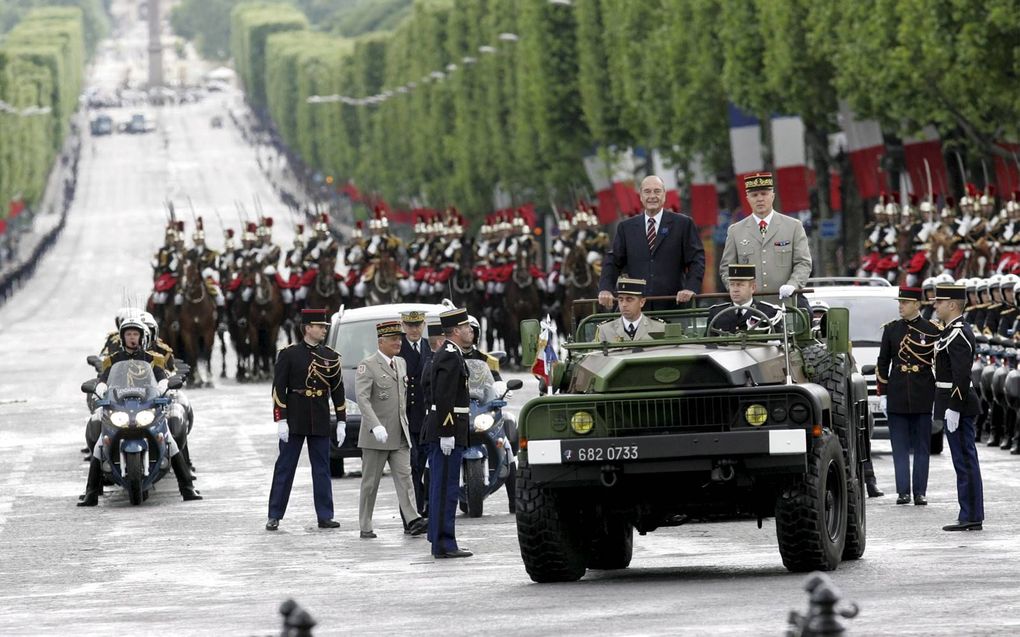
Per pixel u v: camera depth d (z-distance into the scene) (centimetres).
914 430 6175
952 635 3158
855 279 8688
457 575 4784
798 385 4300
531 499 4391
